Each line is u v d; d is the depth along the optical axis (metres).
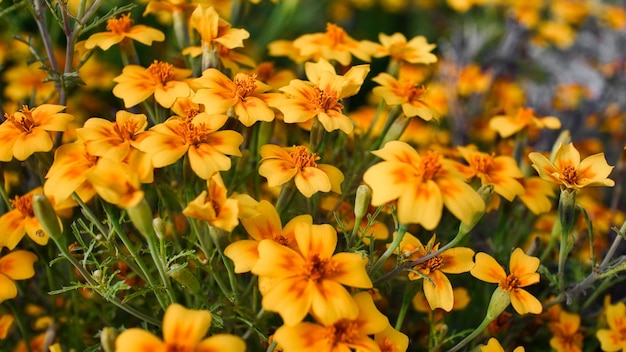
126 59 0.28
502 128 0.30
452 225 0.28
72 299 0.27
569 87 0.43
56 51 0.35
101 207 0.24
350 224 0.26
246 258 0.22
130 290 0.26
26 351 0.27
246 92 0.24
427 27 0.52
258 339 0.25
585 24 0.49
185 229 0.27
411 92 0.27
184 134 0.23
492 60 0.42
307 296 0.21
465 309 0.29
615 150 0.42
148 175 0.22
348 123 0.24
